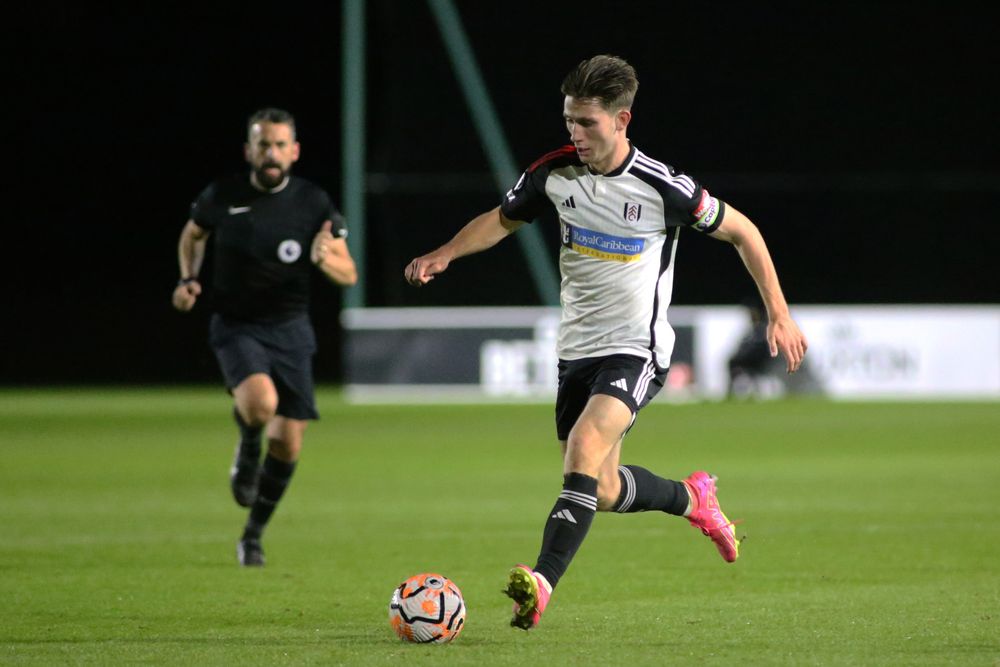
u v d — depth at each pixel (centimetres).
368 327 8600
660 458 5103
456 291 9025
